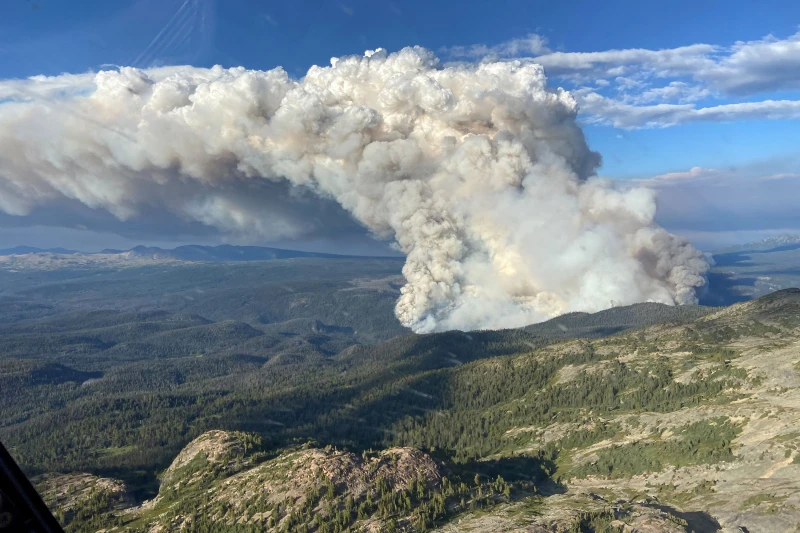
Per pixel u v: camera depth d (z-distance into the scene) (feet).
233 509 600.39
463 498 621.31
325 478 604.49
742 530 547.49
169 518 617.21
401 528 542.16
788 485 595.06
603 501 625.82
